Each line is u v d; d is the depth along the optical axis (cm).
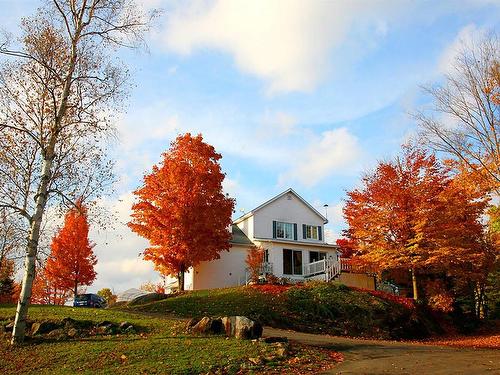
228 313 2109
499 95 1800
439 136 1970
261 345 1316
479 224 2664
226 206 3072
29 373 1149
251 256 3422
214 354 1219
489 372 1091
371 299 2541
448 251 2520
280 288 2581
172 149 3136
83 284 3650
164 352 1238
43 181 1447
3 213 1444
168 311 2164
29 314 1695
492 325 3008
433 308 2730
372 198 2797
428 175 2697
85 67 1527
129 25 1545
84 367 1156
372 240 2788
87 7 1527
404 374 1074
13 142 1455
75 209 1511
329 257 3931
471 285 3166
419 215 2630
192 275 3488
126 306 2525
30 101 1490
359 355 1340
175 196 2975
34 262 1438
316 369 1141
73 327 1503
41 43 1495
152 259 2978
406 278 3156
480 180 2023
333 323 2212
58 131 1466
